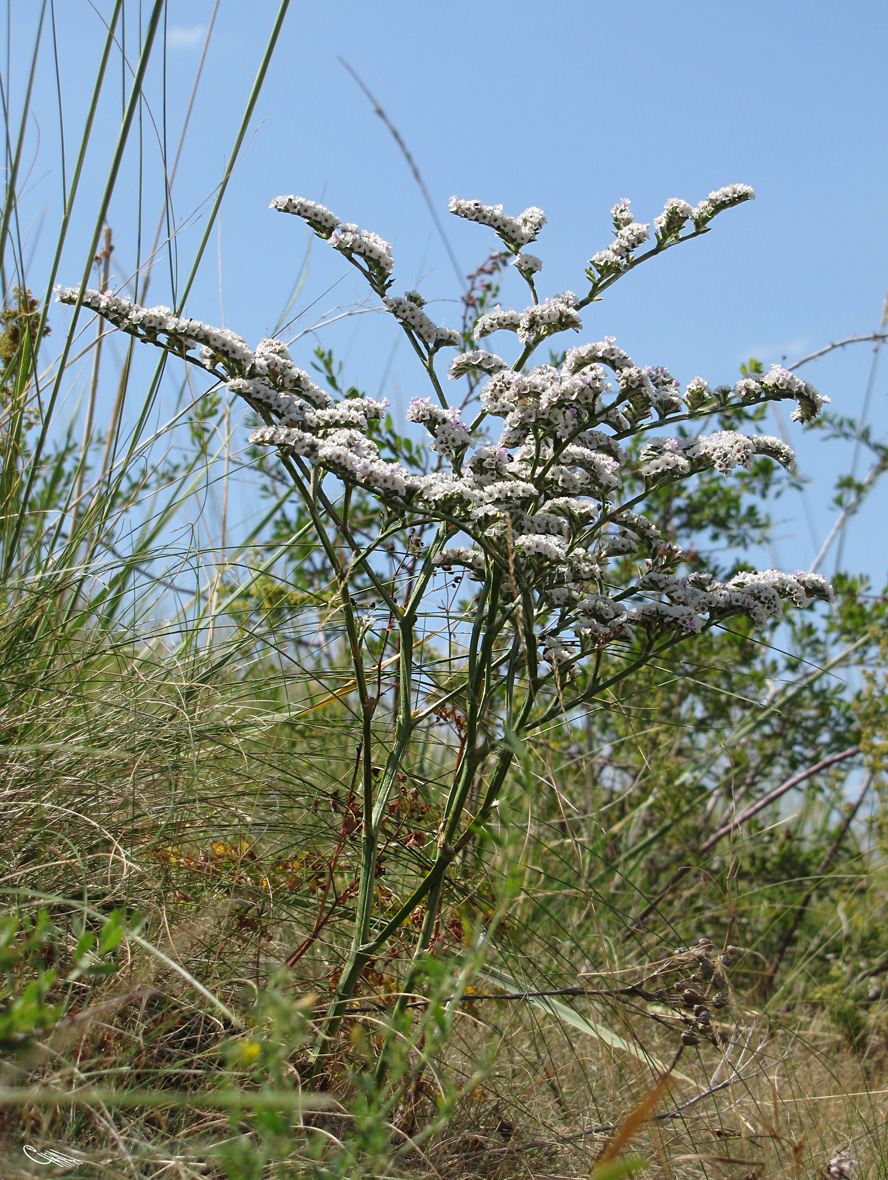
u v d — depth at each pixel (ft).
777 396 7.95
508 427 7.60
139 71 10.43
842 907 13.53
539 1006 8.70
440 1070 7.34
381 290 8.20
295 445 7.05
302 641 11.55
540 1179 6.93
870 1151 8.34
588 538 8.06
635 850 14.25
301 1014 6.40
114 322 7.53
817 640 15.94
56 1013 4.95
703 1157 6.88
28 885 7.29
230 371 7.59
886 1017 11.85
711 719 15.58
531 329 7.96
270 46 10.68
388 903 8.65
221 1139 6.08
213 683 9.77
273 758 9.66
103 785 7.88
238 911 7.79
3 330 11.41
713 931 13.97
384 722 10.84
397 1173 6.02
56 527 10.27
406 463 14.19
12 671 8.78
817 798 16.19
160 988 6.17
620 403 7.61
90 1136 5.90
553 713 7.64
